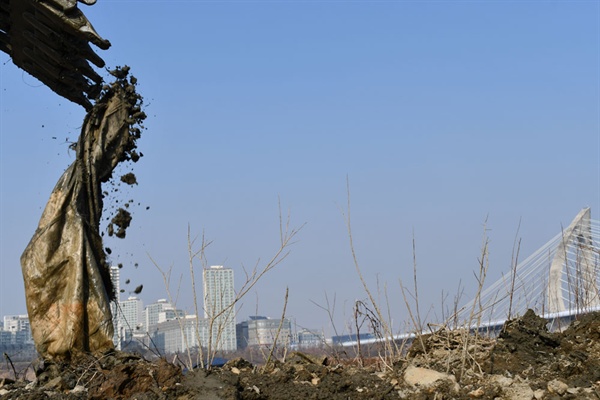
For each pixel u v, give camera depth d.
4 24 10.90
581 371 8.58
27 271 10.47
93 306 10.40
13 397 8.59
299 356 10.05
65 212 10.73
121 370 8.64
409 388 8.45
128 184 11.37
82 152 11.02
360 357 10.01
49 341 10.22
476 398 8.09
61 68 10.98
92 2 10.53
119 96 11.26
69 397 8.47
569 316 11.67
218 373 8.79
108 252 11.10
